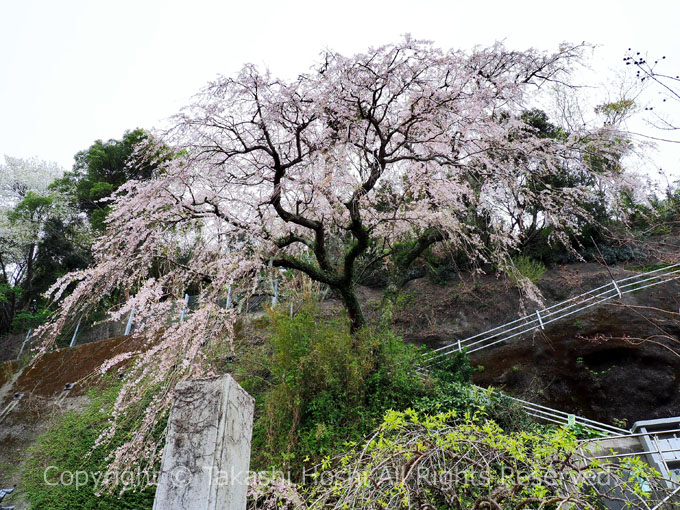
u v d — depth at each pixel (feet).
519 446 9.77
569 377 28.50
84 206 62.69
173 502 6.49
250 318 32.65
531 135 27.12
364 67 22.26
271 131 23.67
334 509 9.59
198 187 22.94
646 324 30.27
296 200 23.17
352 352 22.70
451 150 25.57
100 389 33.78
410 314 39.22
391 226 28.43
